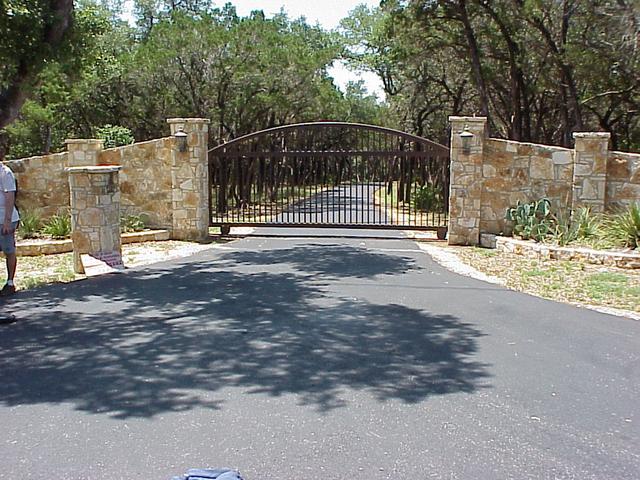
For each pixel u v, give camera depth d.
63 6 9.59
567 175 11.73
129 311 6.63
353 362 4.93
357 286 8.05
